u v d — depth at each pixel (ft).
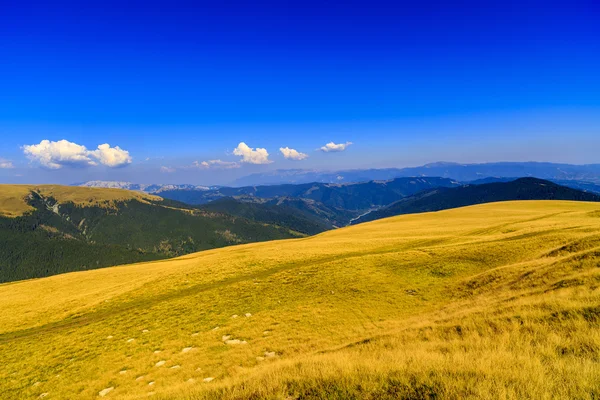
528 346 34.09
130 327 94.84
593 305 40.34
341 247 186.50
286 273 132.26
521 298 55.67
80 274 205.26
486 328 43.39
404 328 57.16
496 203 390.63
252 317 90.43
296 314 88.89
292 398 30.48
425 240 181.27
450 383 27.53
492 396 24.84
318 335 72.54
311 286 112.78
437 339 45.19
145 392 54.65
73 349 84.43
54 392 62.85
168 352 74.23
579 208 285.84
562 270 68.80
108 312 118.11
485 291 82.53
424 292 98.32
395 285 106.73
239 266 157.38
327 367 35.78
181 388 46.06
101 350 81.10
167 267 189.26
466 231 200.85
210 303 106.32
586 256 70.44
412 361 34.24
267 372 38.73
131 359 73.20
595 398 23.67
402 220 329.11
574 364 28.12
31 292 166.61
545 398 23.94
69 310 126.72
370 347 47.75
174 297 123.65
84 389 62.34
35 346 90.99
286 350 64.39
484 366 29.71
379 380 30.78
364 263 133.18
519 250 117.60
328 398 29.09
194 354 70.69
